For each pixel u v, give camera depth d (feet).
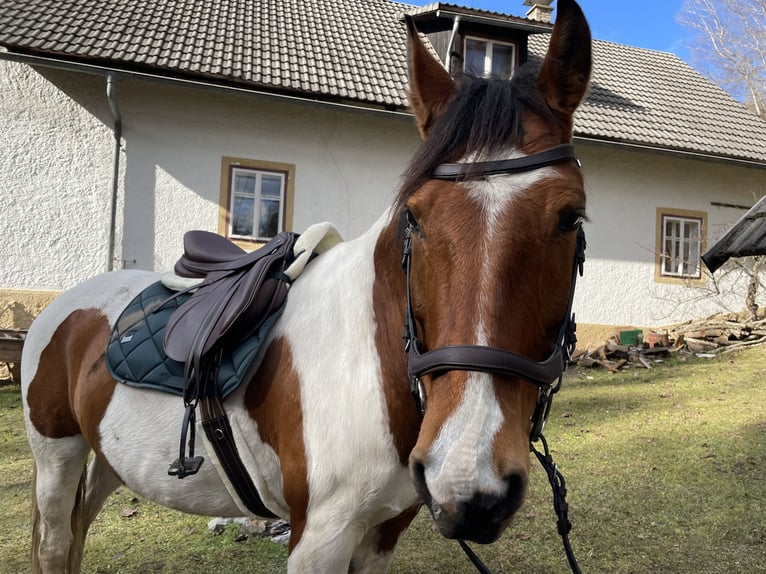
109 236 24.31
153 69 24.26
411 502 4.66
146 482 5.51
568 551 4.49
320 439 4.47
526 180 3.59
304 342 4.89
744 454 13.60
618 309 31.04
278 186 26.89
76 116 24.38
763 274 32.71
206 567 8.65
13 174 23.65
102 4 28.53
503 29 31.42
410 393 4.36
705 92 39.81
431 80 4.70
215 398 4.98
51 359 6.77
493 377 3.33
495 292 3.40
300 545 4.45
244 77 25.20
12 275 23.50
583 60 4.18
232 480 5.05
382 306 4.62
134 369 5.60
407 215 4.13
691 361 26.14
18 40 22.85
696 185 32.53
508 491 3.11
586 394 20.34
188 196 25.46
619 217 31.27
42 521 6.70
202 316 5.34
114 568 8.62
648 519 10.34
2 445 14.39
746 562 8.79
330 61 29.60
